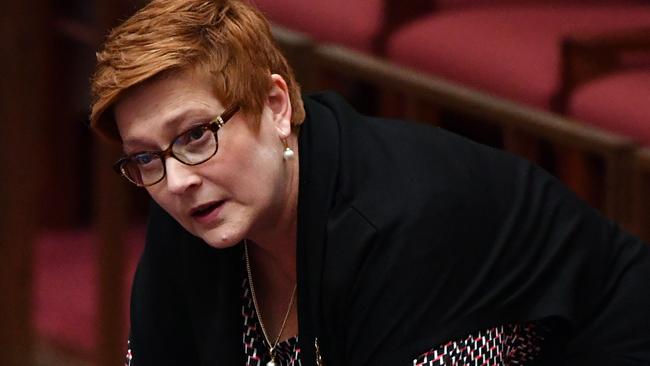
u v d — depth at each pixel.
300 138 5.70
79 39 12.18
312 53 9.58
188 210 5.43
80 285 12.21
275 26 10.02
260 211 5.52
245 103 5.35
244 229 5.49
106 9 10.59
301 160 5.67
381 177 5.68
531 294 5.87
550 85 9.06
